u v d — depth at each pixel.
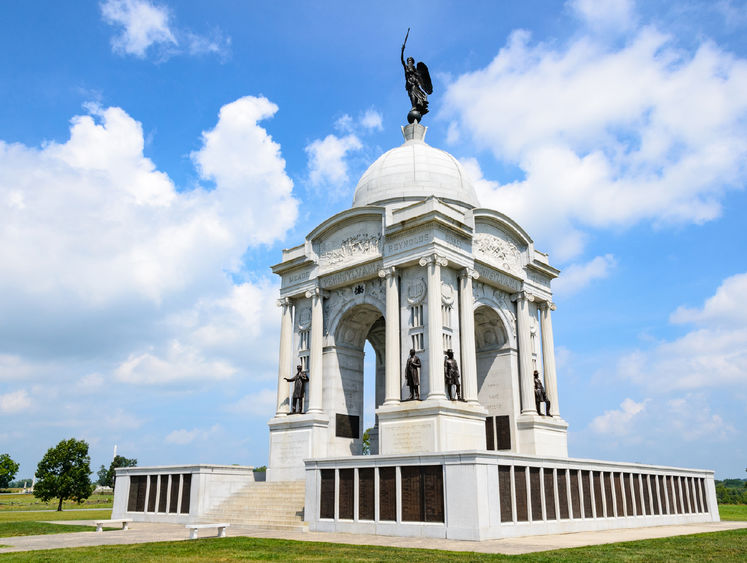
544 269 59.38
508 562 21.48
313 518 36.41
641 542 29.25
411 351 46.31
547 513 34.66
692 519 49.06
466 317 48.84
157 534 34.41
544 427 53.91
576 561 21.81
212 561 22.12
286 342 56.94
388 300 49.12
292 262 57.56
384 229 50.75
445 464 31.45
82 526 39.84
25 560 22.42
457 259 49.25
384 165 63.03
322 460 36.84
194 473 44.34
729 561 22.39
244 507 42.84
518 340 55.97
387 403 46.69
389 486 33.50
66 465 79.38
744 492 126.88
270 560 22.36
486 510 30.31
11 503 109.75
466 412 45.44
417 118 68.62
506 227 56.06
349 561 21.84
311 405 52.66
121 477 49.25
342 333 55.94
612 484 40.81
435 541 29.19
